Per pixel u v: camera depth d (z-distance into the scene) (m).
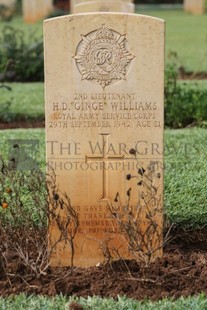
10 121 10.92
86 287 5.20
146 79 5.39
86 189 5.52
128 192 5.42
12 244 5.45
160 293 5.06
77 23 5.31
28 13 30.47
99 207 5.54
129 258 5.53
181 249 5.91
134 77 5.39
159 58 5.36
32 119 11.04
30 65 14.56
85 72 5.38
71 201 5.53
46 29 5.31
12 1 34.16
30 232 5.62
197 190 6.61
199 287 5.14
